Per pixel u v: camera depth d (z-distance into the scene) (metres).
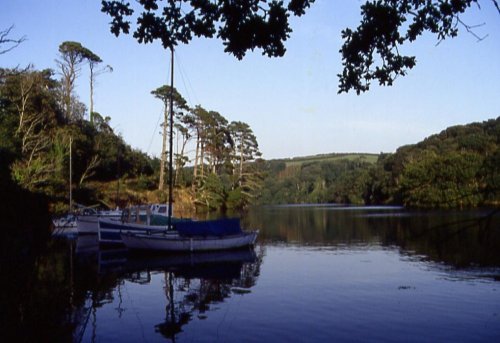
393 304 15.04
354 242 34.31
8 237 22.00
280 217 67.38
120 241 31.84
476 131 81.75
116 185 58.09
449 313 13.89
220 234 31.03
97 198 51.16
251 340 11.73
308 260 25.73
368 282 18.73
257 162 97.81
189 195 73.56
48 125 49.06
